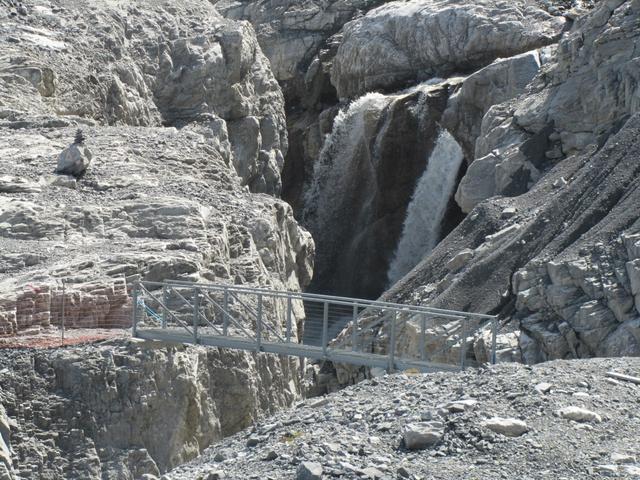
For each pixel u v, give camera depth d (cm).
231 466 1877
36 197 4244
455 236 5862
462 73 9044
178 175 4944
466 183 6456
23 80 5950
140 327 3466
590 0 8788
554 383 2056
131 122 6919
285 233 5484
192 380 3425
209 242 4109
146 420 3234
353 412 2027
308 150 9712
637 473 1683
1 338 3250
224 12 10831
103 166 4703
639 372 2161
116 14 7331
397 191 8506
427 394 2078
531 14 8775
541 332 4594
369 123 8638
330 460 1773
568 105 6284
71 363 3148
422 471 1720
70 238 3959
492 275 5141
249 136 7812
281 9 10562
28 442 2992
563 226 5162
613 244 4694
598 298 4538
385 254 8581
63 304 3403
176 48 7556
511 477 1694
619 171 5212
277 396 4178
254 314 3438
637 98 5794
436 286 5481
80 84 6406
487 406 1945
